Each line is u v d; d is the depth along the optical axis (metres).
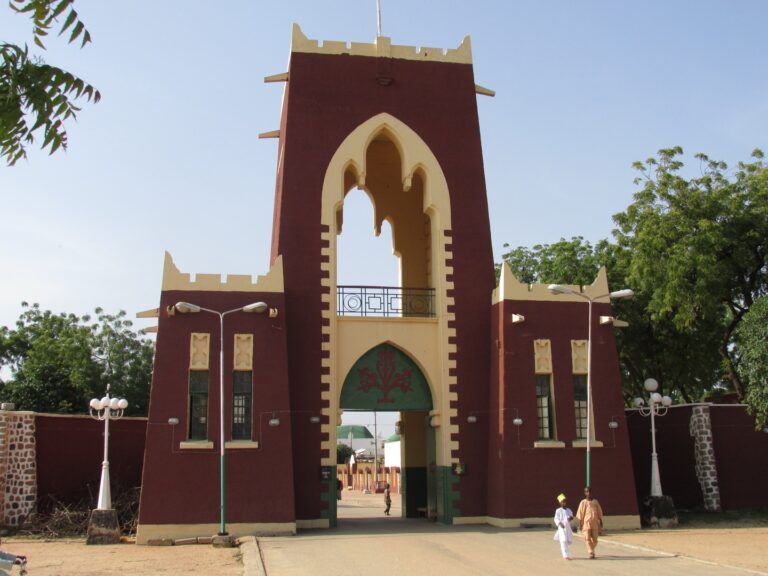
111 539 23.09
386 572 16.45
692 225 32.72
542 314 26.98
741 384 34.00
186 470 23.58
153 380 24.11
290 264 27.03
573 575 16.03
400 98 29.45
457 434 26.94
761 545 21.03
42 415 27.75
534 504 25.36
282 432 24.36
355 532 24.25
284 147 28.33
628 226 35.84
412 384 28.08
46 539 24.72
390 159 34.03
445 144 29.42
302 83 28.78
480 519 26.44
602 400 26.55
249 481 23.77
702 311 32.47
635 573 16.36
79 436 29.06
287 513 23.70
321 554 19.28
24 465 26.89
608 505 25.66
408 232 33.69
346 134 28.62
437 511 27.28
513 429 25.83
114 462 29.95
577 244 42.38
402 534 23.64
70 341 51.47
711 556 18.92
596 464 25.94
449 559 18.38
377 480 74.50
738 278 33.66
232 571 17.09
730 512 28.88
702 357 37.09
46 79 5.20
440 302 27.94
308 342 26.56
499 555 19.11
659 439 31.91
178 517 23.17
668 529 25.50
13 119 5.19
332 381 26.44
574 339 26.97
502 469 25.53
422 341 27.88
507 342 26.50
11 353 57.16
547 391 26.59
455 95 29.98
